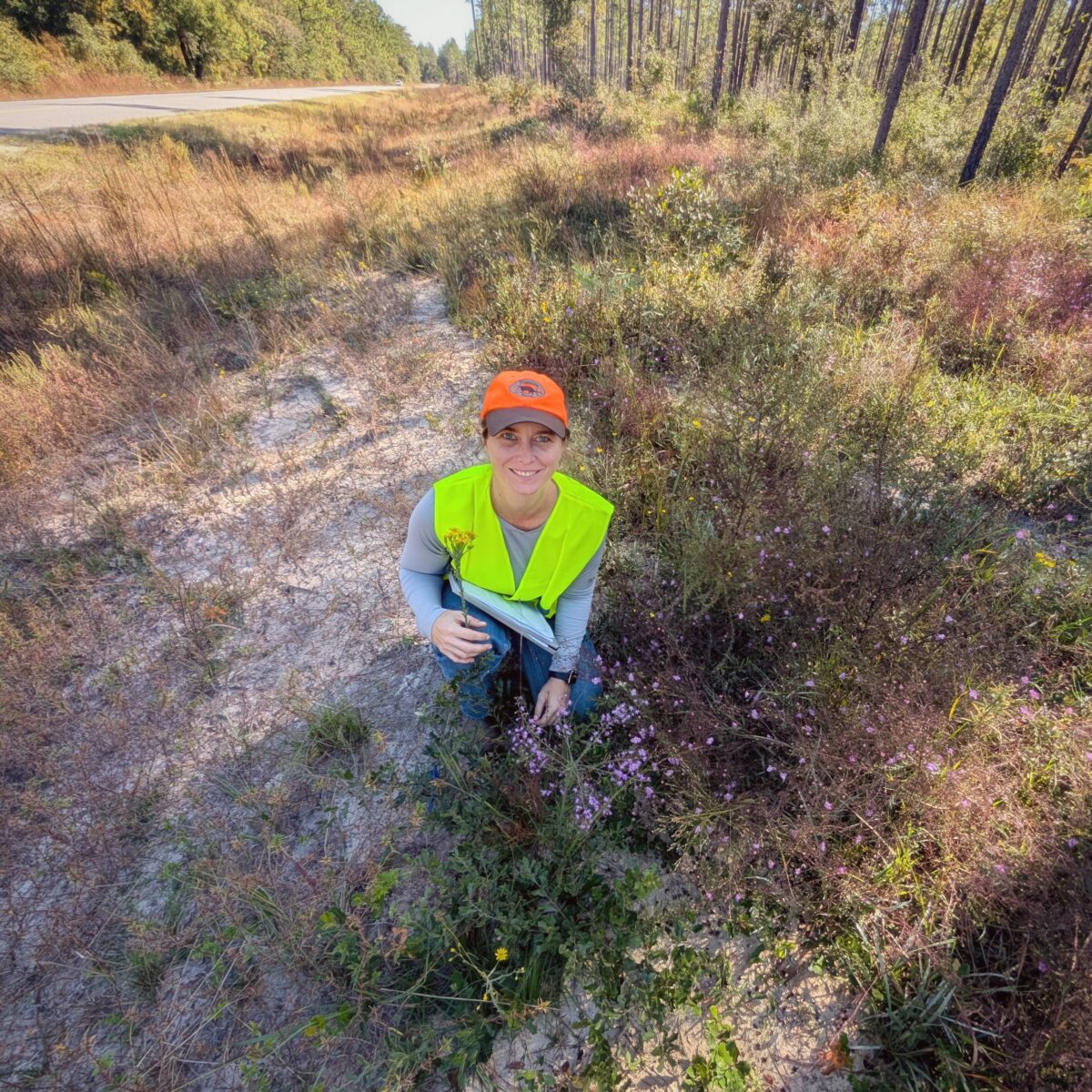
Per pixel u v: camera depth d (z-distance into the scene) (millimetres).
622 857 1959
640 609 2445
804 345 3842
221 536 3328
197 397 4305
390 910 1622
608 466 3188
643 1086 1581
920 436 3148
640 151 9430
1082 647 2252
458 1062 1457
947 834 1712
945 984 1532
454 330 5289
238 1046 1640
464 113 21203
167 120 17859
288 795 2166
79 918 1887
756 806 1840
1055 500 3045
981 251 5414
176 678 2621
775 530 2359
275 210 8055
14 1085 1581
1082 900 1524
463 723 2186
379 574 3078
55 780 2242
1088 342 4145
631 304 4496
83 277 5938
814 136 10039
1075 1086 1365
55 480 3699
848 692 1996
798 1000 1691
